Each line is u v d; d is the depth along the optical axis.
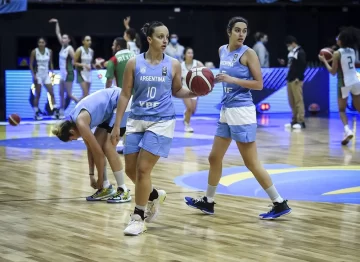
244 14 21.73
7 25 19.92
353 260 5.37
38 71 17.91
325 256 5.48
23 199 7.83
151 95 6.21
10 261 5.32
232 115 6.73
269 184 6.82
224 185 8.76
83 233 6.25
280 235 6.18
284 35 22.17
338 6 22.30
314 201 7.78
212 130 15.50
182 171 9.87
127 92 6.34
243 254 5.53
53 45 20.91
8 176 9.38
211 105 19.45
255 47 19.81
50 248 5.71
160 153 6.21
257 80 6.66
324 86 20.17
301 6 22.12
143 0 20.70
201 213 7.12
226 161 10.89
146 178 6.22
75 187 8.59
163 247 5.76
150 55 6.29
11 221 6.73
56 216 6.96
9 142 13.25
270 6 21.88
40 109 18.55
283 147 12.62
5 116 18.34
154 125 6.22
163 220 6.79
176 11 21.09
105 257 5.43
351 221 6.75
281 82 19.88
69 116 7.32
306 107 20.02
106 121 7.57
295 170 10.05
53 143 13.09
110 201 7.68
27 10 20.00
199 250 5.66
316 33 22.44
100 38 21.05
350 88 12.79
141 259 5.38
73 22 20.36
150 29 6.21
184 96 6.45
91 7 20.44
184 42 21.80
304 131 15.36
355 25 22.83
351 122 17.30
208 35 21.47
